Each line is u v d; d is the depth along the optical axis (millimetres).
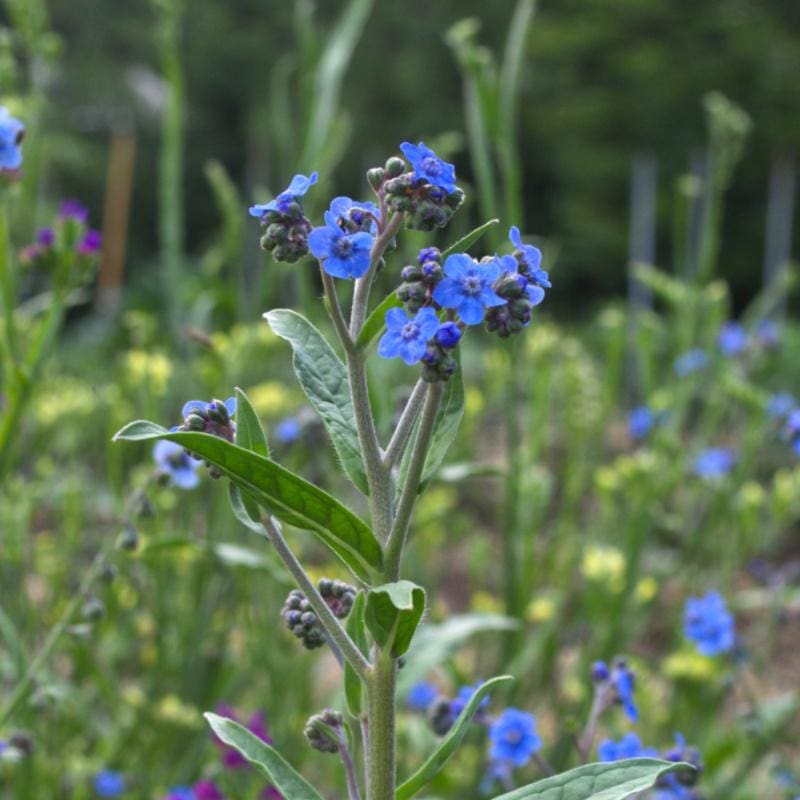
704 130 2979
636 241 1713
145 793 531
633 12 3008
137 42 3383
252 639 580
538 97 3162
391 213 323
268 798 457
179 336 676
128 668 651
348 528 317
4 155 416
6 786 522
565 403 772
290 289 996
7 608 560
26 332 512
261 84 3426
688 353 678
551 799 323
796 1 3148
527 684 606
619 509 739
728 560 682
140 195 3172
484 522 956
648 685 628
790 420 552
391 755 330
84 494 696
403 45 3475
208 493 638
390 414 498
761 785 616
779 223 2881
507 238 569
